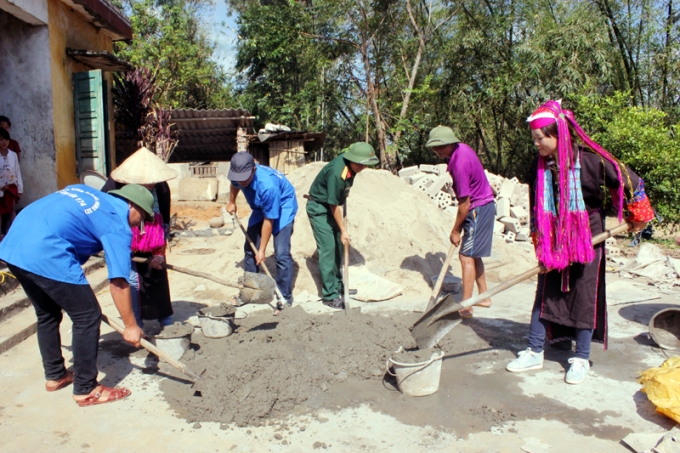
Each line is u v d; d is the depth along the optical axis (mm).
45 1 7457
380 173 8203
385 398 3504
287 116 21484
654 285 6391
